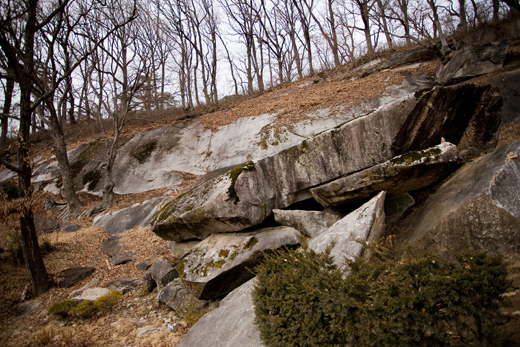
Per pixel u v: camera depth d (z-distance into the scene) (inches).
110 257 319.9
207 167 521.7
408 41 736.3
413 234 161.8
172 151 593.6
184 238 251.4
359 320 90.4
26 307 229.6
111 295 225.8
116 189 541.6
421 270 88.8
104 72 556.7
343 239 151.9
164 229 246.1
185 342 152.6
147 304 223.9
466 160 194.4
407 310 83.0
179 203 239.6
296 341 99.0
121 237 362.6
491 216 123.6
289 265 115.6
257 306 114.4
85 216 462.9
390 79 547.5
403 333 83.9
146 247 325.1
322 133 199.2
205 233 229.6
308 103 570.6
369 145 179.6
